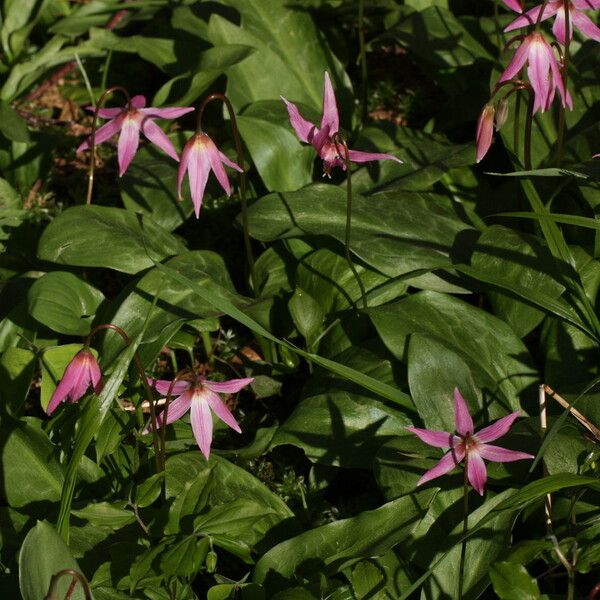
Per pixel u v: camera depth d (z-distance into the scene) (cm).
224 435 115
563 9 113
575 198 119
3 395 109
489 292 114
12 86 140
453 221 118
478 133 111
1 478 107
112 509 101
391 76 144
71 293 113
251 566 107
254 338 121
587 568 97
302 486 111
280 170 122
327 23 144
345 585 101
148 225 118
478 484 99
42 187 133
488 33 133
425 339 108
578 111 123
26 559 96
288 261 119
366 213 117
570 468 104
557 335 112
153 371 120
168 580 100
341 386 111
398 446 107
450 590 101
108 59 139
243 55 127
